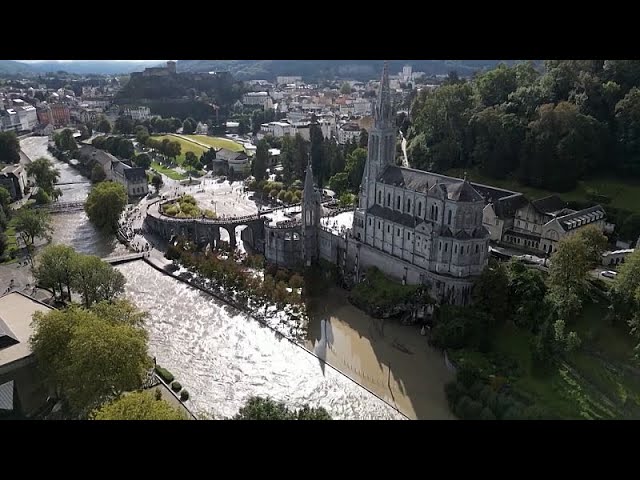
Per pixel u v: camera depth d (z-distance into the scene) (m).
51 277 131.00
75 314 95.75
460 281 127.75
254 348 123.88
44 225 182.50
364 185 161.50
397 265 144.50
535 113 191.00
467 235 128.12
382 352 122.19
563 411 94.50
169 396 102.06
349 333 130.88
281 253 171.12
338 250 165.62
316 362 118.25
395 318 137.38
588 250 116.25
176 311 141.25
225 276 153.75
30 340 93.12
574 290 113.12
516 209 158.38
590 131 174.75
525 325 114.25
